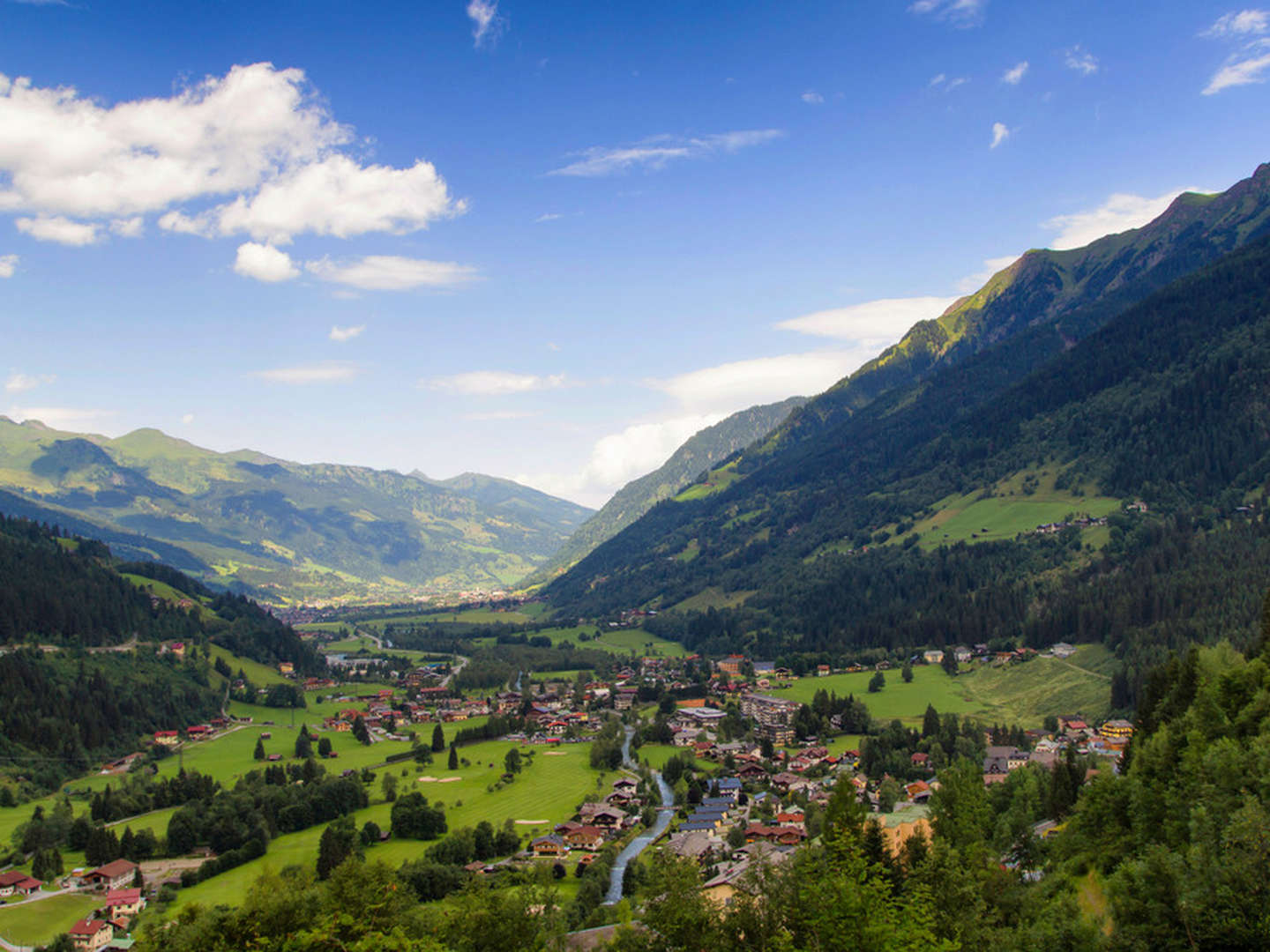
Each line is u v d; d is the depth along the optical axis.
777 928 87.69
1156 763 107.75
